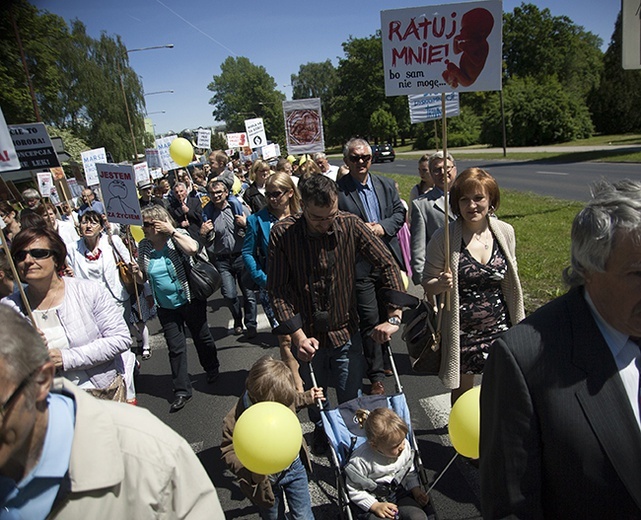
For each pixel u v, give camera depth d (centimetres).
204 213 631
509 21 6794
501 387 143
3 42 2744
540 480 140
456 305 309
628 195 131
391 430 252
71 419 124
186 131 2678
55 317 277
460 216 314
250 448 235
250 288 483
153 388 518
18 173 1895
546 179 1970
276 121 9325
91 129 4753
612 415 131
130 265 498
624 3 269
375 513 255
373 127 7531
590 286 139
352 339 323
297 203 450
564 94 4166
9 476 117
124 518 128
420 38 301
